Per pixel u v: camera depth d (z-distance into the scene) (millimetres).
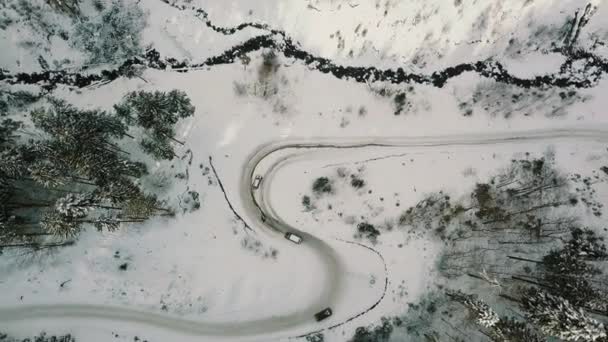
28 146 35469
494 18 39812
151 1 39000
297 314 38406
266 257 38938
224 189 39344
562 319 29875
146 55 39656
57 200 33125
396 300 38219
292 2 39062
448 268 38375
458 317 37375
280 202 39406
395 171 39719
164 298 37344
